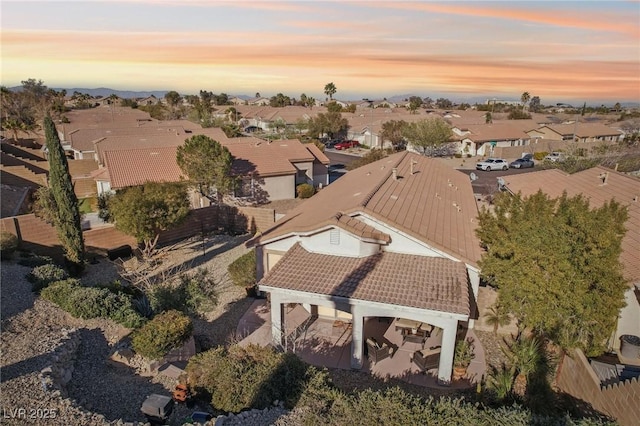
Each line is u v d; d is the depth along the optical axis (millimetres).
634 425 8984
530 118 99688
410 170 25953
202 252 26234
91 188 40625
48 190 27625
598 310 11688
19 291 17016
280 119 89688
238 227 30453
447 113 110812
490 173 51281
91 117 81625
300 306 18328
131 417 11016
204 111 92625
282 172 38469
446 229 17984
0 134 65938
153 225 23172
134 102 132625
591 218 12500
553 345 14023
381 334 16016
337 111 88312
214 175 32938
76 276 22000
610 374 11859
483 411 9438
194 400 11547
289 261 16156
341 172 51594
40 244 23484
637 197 20312
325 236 16719
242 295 20109
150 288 18531
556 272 11914
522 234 13109
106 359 13617
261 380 11148
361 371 13938
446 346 12969
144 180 33844
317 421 9547
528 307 12844
